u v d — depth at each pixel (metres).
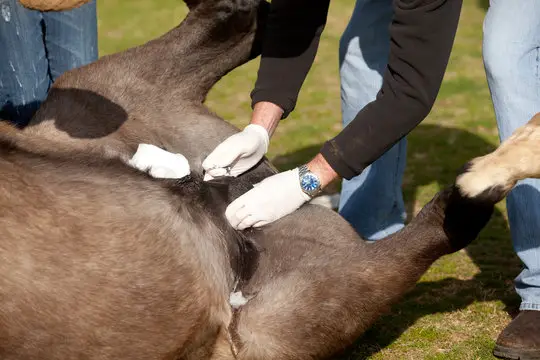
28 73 4.53
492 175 3.38
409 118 3.36
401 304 4.45
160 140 3.78
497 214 5.77
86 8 4.73
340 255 3.46
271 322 3.27
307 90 9.01
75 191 3.07
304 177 3.44
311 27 3.75
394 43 3.36
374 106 3.40
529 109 3.90
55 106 3.68
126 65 3.86
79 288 2.95
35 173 3.05
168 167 3.47
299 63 3.77
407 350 4.01
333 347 3.38
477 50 10.41
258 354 3.29
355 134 3.40
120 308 3.02
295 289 3.33
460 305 4.42
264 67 3.79
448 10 3.27
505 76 3.90
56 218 2.98
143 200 3.18
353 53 4.69
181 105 3.90
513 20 3.87
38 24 4.55
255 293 3.38
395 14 3.33
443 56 3.30
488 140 7.37
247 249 3.49
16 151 3.11
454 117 7.98
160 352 3.15
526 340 3.88
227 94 8.81
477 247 5.22
